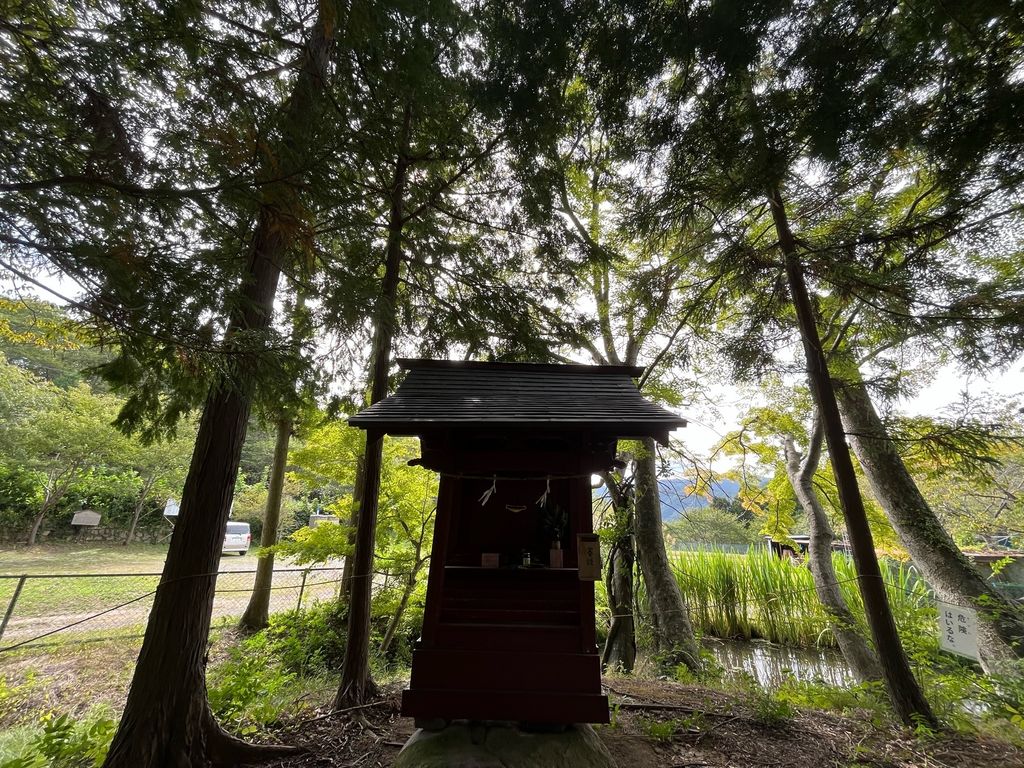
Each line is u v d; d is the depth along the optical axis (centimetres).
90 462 1714
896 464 755
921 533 707
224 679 440
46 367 1925
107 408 1655
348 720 389
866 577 439
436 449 357
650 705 436
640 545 856
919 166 486
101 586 1151
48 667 645
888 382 477
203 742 319
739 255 511
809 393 862
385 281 497
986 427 426
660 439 337
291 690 466
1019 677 442
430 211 559
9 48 247
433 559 333
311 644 658
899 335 489
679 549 1227
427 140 506
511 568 343
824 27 333
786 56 352
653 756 341
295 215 309
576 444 355
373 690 441
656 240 530
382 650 688
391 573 720
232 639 795
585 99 496
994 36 309
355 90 392
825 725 402
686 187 457
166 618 320
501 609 332
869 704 443
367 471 461
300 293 478
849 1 321
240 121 289
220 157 280
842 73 335
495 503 381
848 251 458
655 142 429
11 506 1717
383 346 487
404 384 402
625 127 439
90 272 243
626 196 509
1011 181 339
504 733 312
